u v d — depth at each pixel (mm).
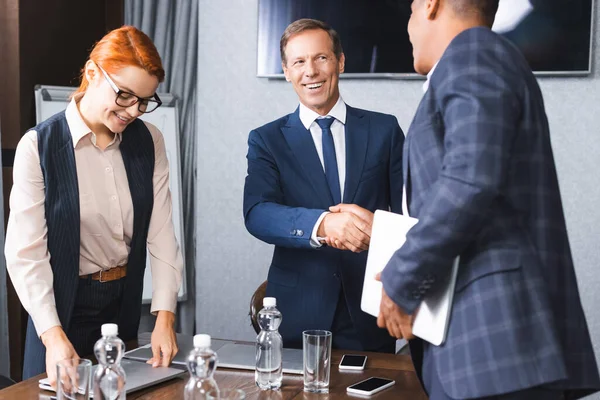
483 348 1228
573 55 3156
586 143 3227
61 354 1662
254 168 2240
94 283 1988
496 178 1175
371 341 2193
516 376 1201
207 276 3725
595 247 3248
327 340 1606
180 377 1718
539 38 3178
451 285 1272
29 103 3357
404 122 3422
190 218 3865
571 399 1401
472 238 1223
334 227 1953
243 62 3602
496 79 1231
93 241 1970
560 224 1312
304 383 1623
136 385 1596
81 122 1940
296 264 2215
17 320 3252
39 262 1829
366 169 2234
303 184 2223
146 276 3652
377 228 1466
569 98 3229
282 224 2062
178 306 3887
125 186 2020
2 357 3037
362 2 3381
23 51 3297
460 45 1295
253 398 1563
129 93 1828
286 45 2213
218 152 3666
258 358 1637
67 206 1912
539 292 1233
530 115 1270
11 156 3283
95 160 1979
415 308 1301
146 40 1878
